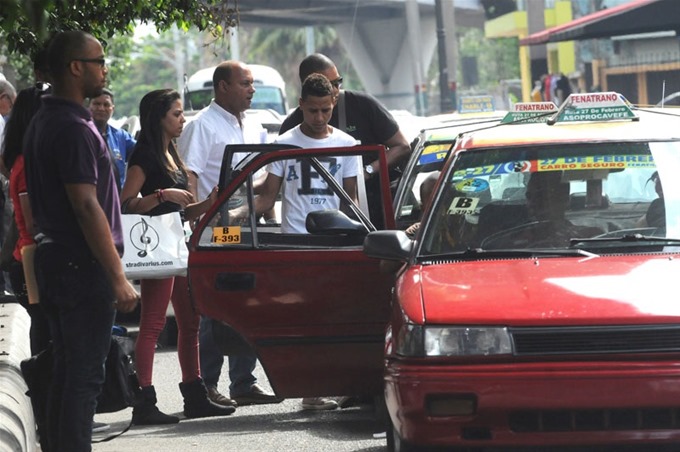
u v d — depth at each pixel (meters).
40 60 14.63
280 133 20.69
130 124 35.28
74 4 18.45
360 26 121.19
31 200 12.60
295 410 18.42
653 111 16.50
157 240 17.03
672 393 11.45
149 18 20.44
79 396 12.51
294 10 106.75
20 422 13.98
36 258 12.52
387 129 20.42
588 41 85.56
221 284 15.37
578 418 11.62
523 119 16.48
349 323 15.23
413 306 12.25
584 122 15.05
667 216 13.57
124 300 12.20
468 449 12.09
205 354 18.56
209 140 18.98
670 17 56.22
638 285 12.16
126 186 17.11
